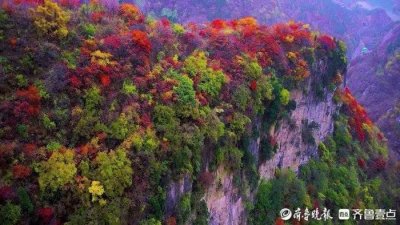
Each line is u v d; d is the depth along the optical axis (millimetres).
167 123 25266
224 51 34531
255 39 38438
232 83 31359
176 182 24312
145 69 27609
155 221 22500
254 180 33094
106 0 33344
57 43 26125
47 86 23172
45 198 19781
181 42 34031
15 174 19406
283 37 41594
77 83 23984
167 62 29609
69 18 27969
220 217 29625
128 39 28422
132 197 21719
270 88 34219
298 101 41344
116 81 25734
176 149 24500
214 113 27922
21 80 22984
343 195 44375
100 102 24172
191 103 26750
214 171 28031
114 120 23766
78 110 23141
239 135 30266
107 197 20891
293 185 38875
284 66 38469
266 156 35812
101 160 21453
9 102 21672
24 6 26453
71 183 20297
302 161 43750
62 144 21891
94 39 27547
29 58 24172
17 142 20672
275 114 35875
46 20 26109
